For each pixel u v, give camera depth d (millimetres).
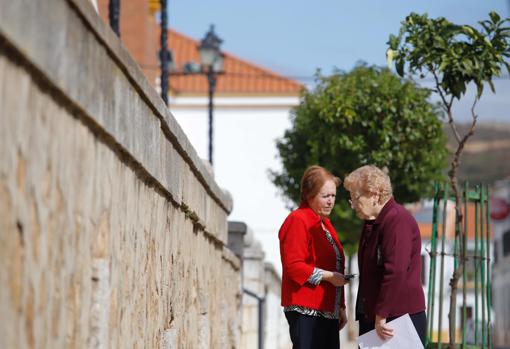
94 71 6570
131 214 8383
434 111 24469
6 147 5039
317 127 25422
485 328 14430
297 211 12344
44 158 5691
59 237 6043
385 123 24281
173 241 11062
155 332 9789
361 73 25000
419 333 11398
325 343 12273
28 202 5414
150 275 9453
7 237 5066
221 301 17312
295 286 12203
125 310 8141
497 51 13977
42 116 5633
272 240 64875
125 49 7508
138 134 8266
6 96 5008
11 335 5102
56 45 5648
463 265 14281
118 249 7812
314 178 12297
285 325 45750
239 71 67562
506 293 87500
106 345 7188
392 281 11125
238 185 65375
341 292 12461
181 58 69562
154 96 8844
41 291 5660
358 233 29938
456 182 14234
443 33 14133
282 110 65438
